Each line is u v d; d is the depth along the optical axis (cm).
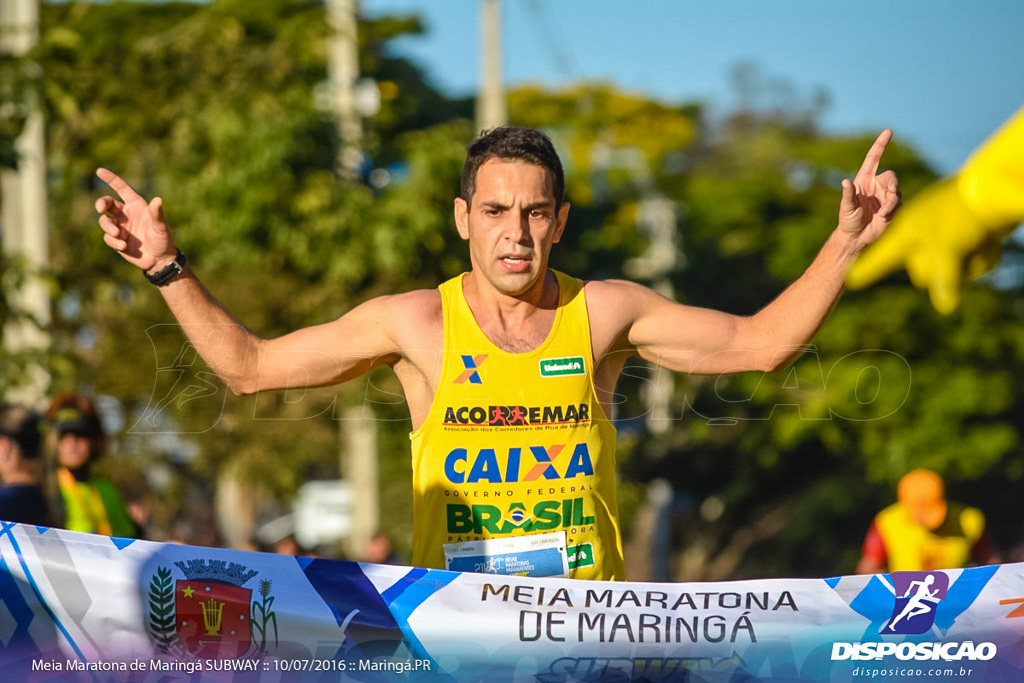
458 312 602
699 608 596
